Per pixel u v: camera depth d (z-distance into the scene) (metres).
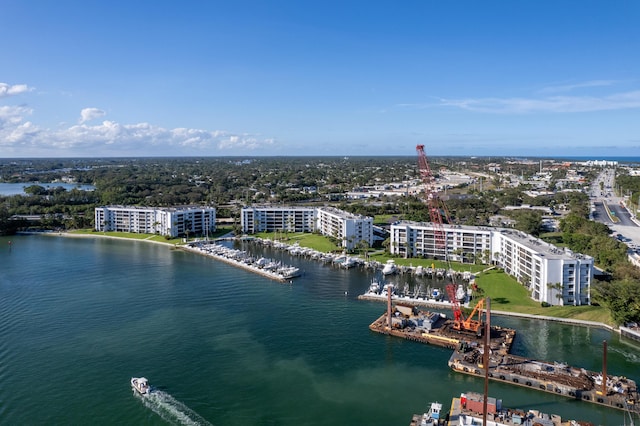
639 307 195.88
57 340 195.88
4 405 147.88
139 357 180.75
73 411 144.88
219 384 161.12
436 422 135.62
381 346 191.38
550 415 139.88
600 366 171.50
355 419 141.62
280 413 144.62
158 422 139.38
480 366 168.88
